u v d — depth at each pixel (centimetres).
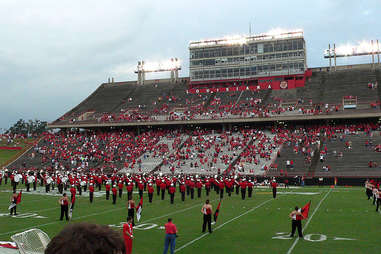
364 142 5572
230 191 3691
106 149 6869
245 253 1398
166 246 1349
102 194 3750
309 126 6588
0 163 6850
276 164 5447
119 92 9150
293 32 7769
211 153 6144
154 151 6538
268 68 7931
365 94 6694
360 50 7850
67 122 7962
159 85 9131
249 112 6825
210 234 1777
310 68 8238
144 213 2492
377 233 1755
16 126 13312
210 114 7100
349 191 4056
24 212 2511
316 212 2466
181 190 3231
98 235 178
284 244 1545
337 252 1395
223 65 8294
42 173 4966
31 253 600
